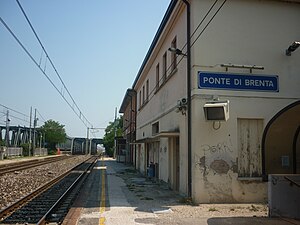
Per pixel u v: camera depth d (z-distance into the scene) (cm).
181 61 1370
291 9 1302
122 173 2614
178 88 1416
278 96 1234
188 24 1261
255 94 1218
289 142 1113
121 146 4659
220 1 1247
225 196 1155
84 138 8525
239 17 1253
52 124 10181
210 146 1165
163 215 945
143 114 2653
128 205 1110
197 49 1205
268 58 1251
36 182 1902
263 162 1114
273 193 926
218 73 1205
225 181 1160
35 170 2744
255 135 1220
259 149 1215
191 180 1186
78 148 8400
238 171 1190
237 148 1188
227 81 1205
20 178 2069
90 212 988
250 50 1242
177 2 1349
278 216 920
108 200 1218
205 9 1234
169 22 1530
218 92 1192
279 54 1262
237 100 1202
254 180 1177
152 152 2147
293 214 923
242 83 1215
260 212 998
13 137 8044
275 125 1060
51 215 981
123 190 1516
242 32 1247
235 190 1163
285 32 1281
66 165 3594
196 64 1196
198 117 1170
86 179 2103
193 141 1175
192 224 833
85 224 830
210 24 1227
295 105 966
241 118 1206
